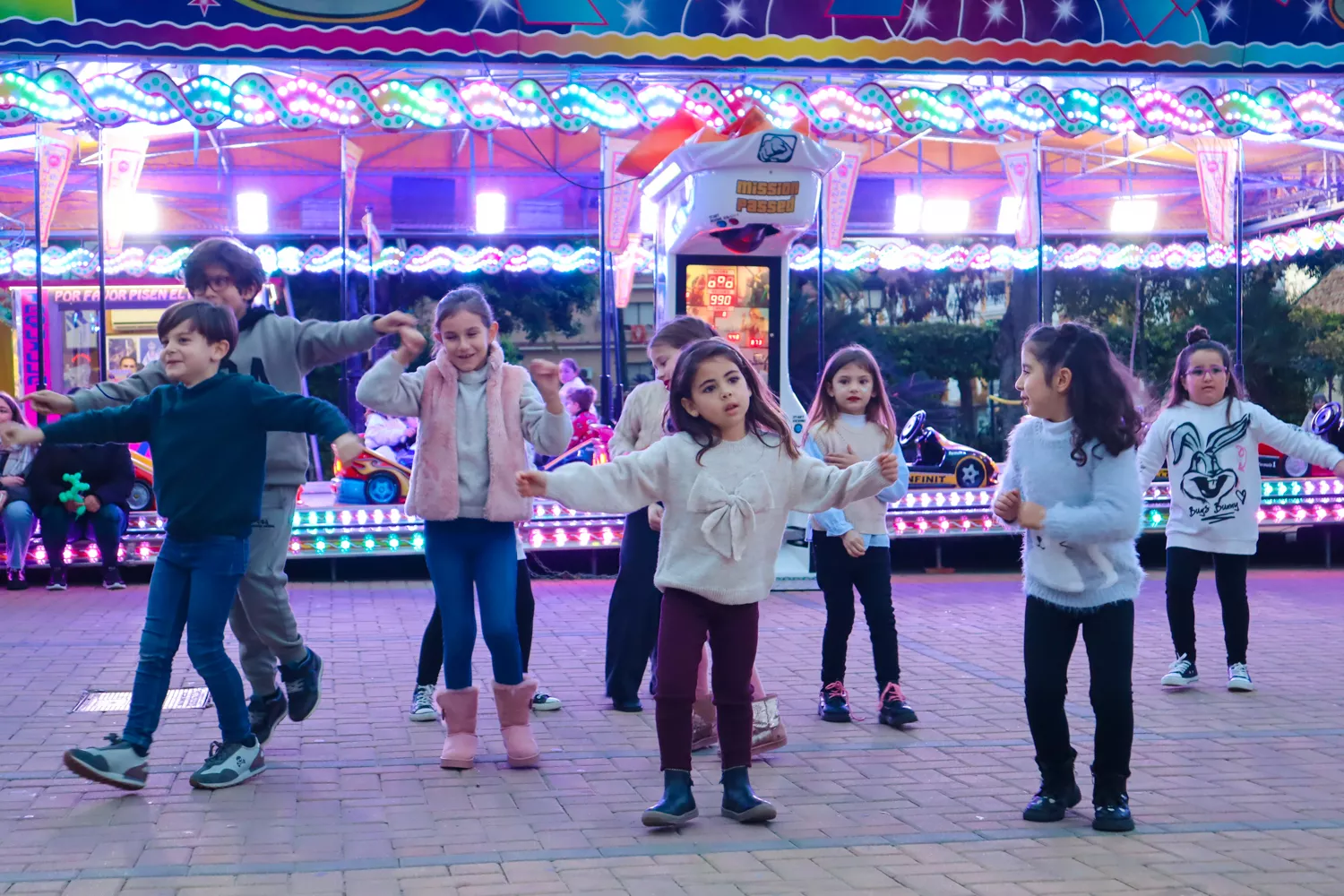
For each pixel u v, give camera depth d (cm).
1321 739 523
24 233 1734
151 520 1065
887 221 1852
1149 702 599
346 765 476
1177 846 378
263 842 376
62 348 1505
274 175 1725
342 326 484
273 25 855
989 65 931
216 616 438
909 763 482
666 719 403
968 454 1215
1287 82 1041
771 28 908
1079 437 398
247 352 481
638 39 893
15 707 574
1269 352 2206
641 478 401
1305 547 1313
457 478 474
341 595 998
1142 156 1753
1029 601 415
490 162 1691
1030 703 412
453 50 873
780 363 995
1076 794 417
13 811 410
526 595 601
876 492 402
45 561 1059
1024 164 1472
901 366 2289
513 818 406
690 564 403
